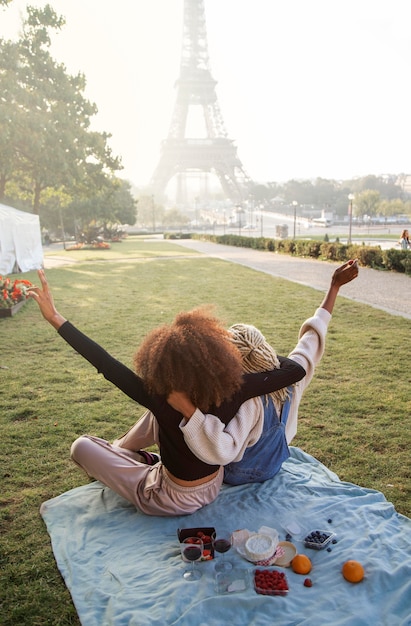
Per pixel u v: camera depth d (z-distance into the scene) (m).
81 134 32.25
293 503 3.08
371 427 4.57
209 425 2.46
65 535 2.94
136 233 82.69
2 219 19.53
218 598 2.28
